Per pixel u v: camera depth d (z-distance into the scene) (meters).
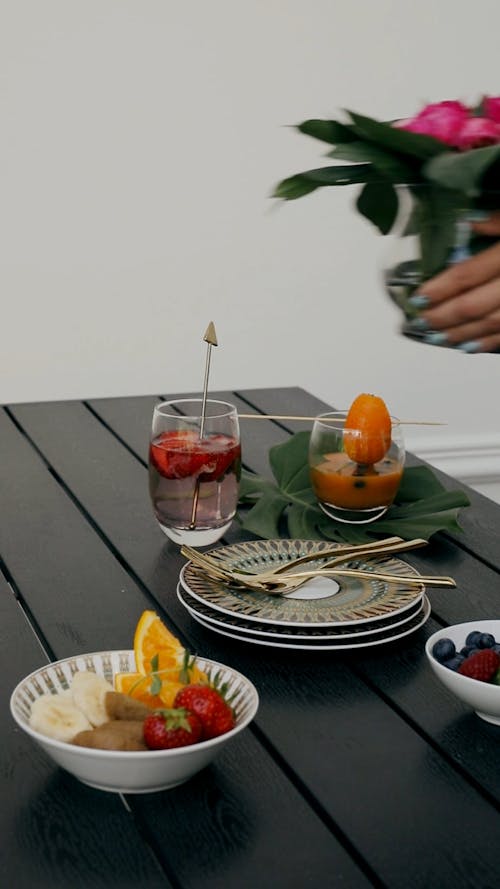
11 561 1.42
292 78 3.07
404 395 3.39
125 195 3.03
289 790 0.96
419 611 1.25
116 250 3.06
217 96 3.03
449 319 1.04
